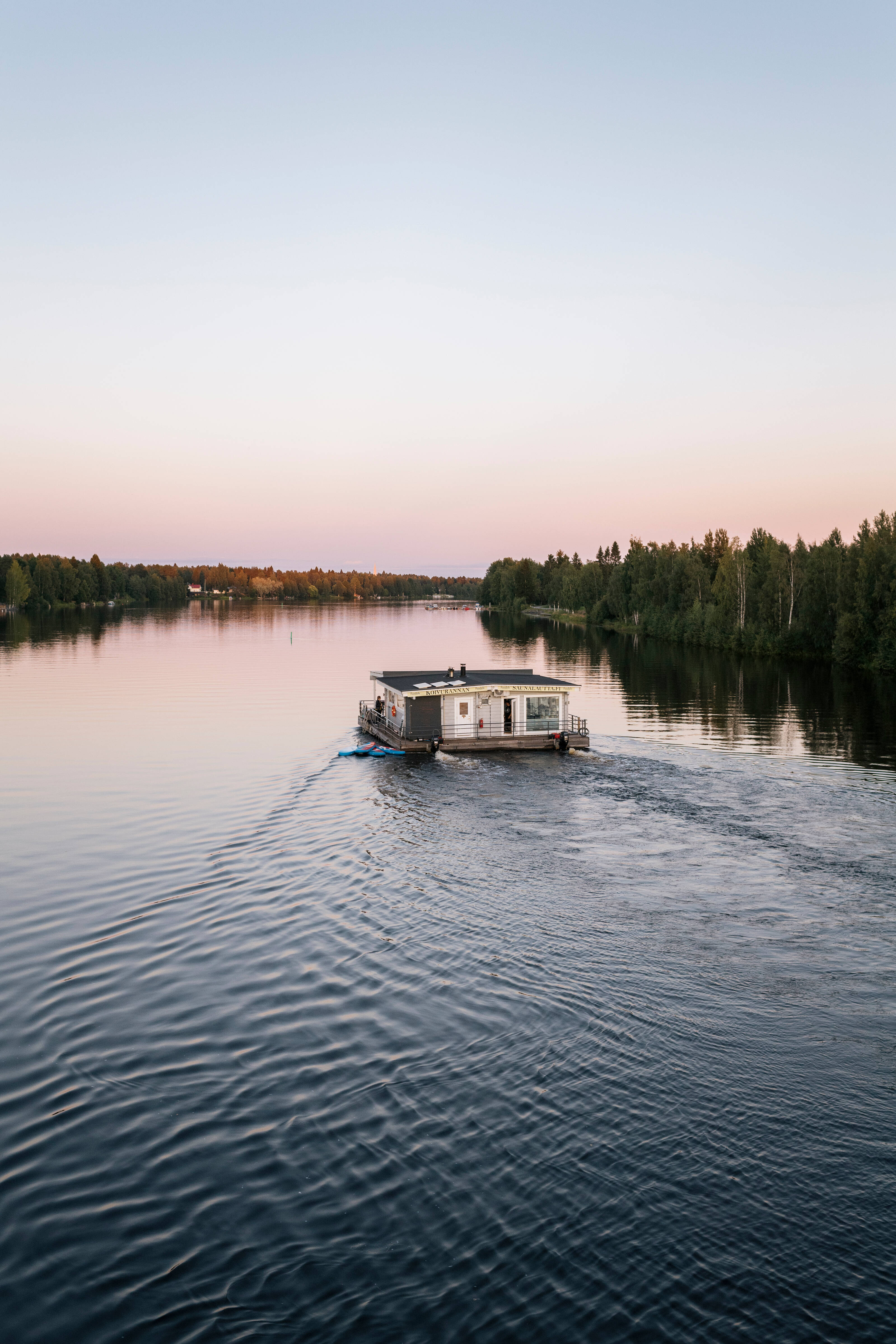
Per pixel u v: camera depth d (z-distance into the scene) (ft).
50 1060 72.28
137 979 86.74
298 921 101.19
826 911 105.29
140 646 497.46
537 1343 46.26
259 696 294.46
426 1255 52.21
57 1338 46.52
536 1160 60.23
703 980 86.94
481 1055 73.26
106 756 195.72
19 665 390.21
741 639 469.57
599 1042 75.25
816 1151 61.36
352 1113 65.51
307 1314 48.16
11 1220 54.70
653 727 237.04
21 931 98.53
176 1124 64.08
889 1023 78.74
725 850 128.98
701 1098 67.41
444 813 148.87
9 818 145.18
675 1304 48.73
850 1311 48.26
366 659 432.25
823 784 170.30
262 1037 76.02
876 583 369.71
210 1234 53.72
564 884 114.21
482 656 451.12
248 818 144.77
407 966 89.56
